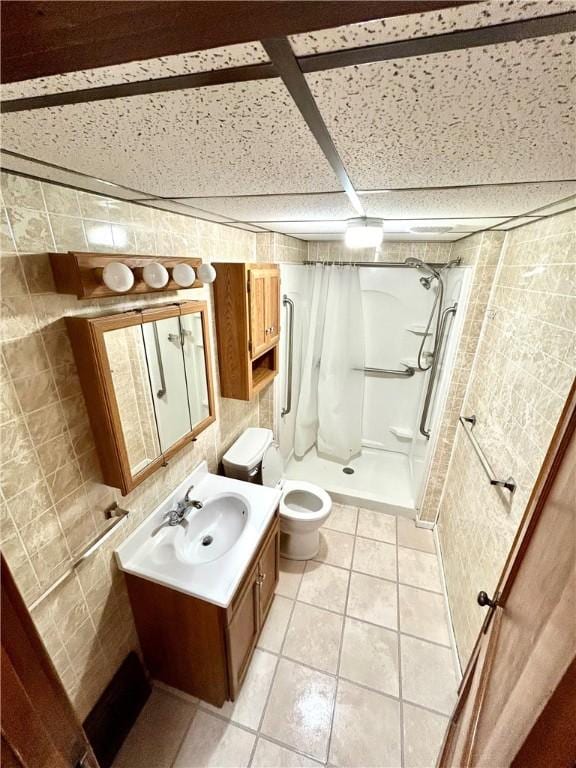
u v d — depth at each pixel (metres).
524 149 0.55
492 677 0.72
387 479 2.81
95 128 0.48
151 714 1.37
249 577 1.32
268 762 1.25
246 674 1.50
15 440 0.80
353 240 1.38
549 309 1.18
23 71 0.33
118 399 1.02
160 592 1.19
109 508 1.10
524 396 1.28
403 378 2.92
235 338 1.61
